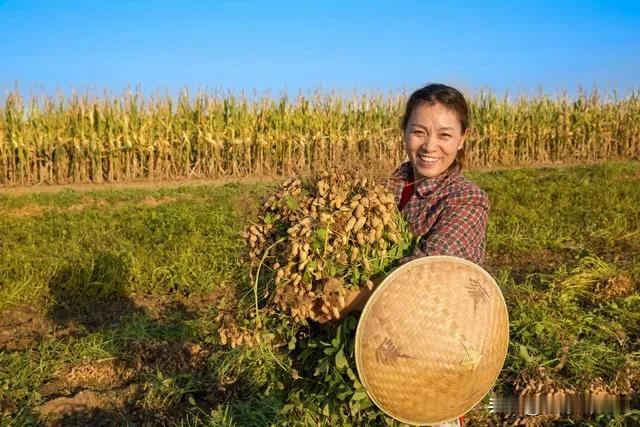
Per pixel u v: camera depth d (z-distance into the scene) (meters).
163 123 20.95
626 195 13.76
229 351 5.21
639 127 26.30
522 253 9.70
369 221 2.61
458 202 2.82
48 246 9.45
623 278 7.52
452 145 2.86
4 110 19.59
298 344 2.97
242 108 21.55
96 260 8.39
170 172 21.48
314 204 2.61
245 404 4.50
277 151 21.55
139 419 4.75
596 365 5.30
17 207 14.38
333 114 22.00
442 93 2.84
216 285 8.05
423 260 2.54
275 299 2.65
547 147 25.50
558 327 6.03
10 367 5.53
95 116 20.47
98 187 19.19
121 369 5.61
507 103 24.55
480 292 2.56
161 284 8.09
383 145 22.25
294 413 3.07
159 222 11.16
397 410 2.59
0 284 7.96
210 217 11.27
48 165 20.30
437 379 2.50
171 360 5.55
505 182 16.28
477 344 2.52
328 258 2.59
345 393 2.69
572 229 10.70
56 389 5.33
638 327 6.29
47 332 6.65
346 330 2.69
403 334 2.48
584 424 4.42
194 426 4.45
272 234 2.74
